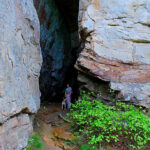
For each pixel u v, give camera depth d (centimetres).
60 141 401
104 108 464
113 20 550
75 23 1284
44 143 375
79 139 399
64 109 756
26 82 379
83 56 571
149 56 516
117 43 539
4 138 263
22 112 350
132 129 386
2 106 261
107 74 538
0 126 258
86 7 614
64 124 503
